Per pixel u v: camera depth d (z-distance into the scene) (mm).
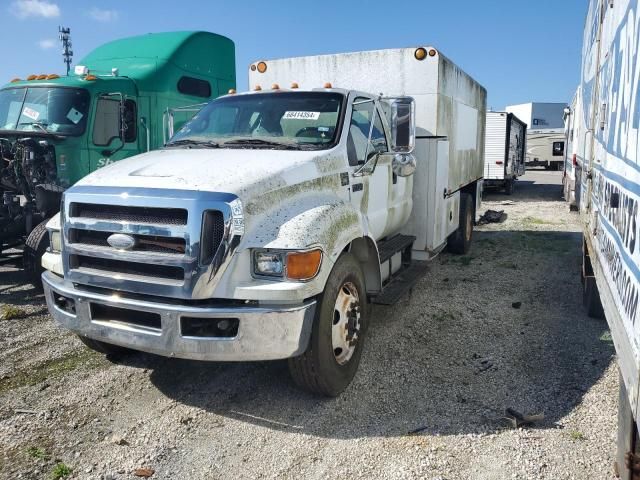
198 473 3309
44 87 8016
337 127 4816
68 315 3988
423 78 6793
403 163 5133
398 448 3523
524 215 14359
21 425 3783
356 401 4145
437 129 6844
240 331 3506
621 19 3281
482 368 4688
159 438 3674
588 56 5895
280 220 3740
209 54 10352
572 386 4316
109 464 3381
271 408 4059
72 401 4141
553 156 35000
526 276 7762
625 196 2893
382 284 5512
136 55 9531
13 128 7984
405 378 4508
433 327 5668
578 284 7324
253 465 3385
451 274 7895
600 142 4242
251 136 4949
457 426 3768
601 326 5660
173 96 9391
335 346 4117
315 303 3748
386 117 5836
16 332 5555
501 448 3488
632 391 2389
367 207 5152
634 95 2732
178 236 3488
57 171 7750
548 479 3176
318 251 3691
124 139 8453
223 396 4242
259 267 3590
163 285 3551
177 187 3615
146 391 4320
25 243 6633
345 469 3320
